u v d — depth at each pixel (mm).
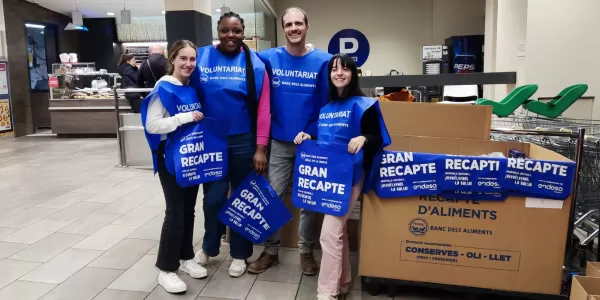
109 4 9664
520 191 1994
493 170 2000
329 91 2172
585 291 1771
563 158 2072
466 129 2486
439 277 2154
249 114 2410
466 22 9914
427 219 2121
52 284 2463
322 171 2074
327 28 10734
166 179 2271
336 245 2102
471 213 2070
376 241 2193
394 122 2555
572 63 4582
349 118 2059
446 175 2043
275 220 2459
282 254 2846
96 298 2303
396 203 2143
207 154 2266
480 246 2084
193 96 2295
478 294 2193
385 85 3686
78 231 3303
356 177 2064
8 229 3359
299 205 2154
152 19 11195
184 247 2516
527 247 2043
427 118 2523
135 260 2777
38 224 3463
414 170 2076
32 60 9711
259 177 2410
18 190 4500
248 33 10258
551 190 1970
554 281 2041
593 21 4492
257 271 2562
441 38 10047
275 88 2406
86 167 5629
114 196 4254
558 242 2016
